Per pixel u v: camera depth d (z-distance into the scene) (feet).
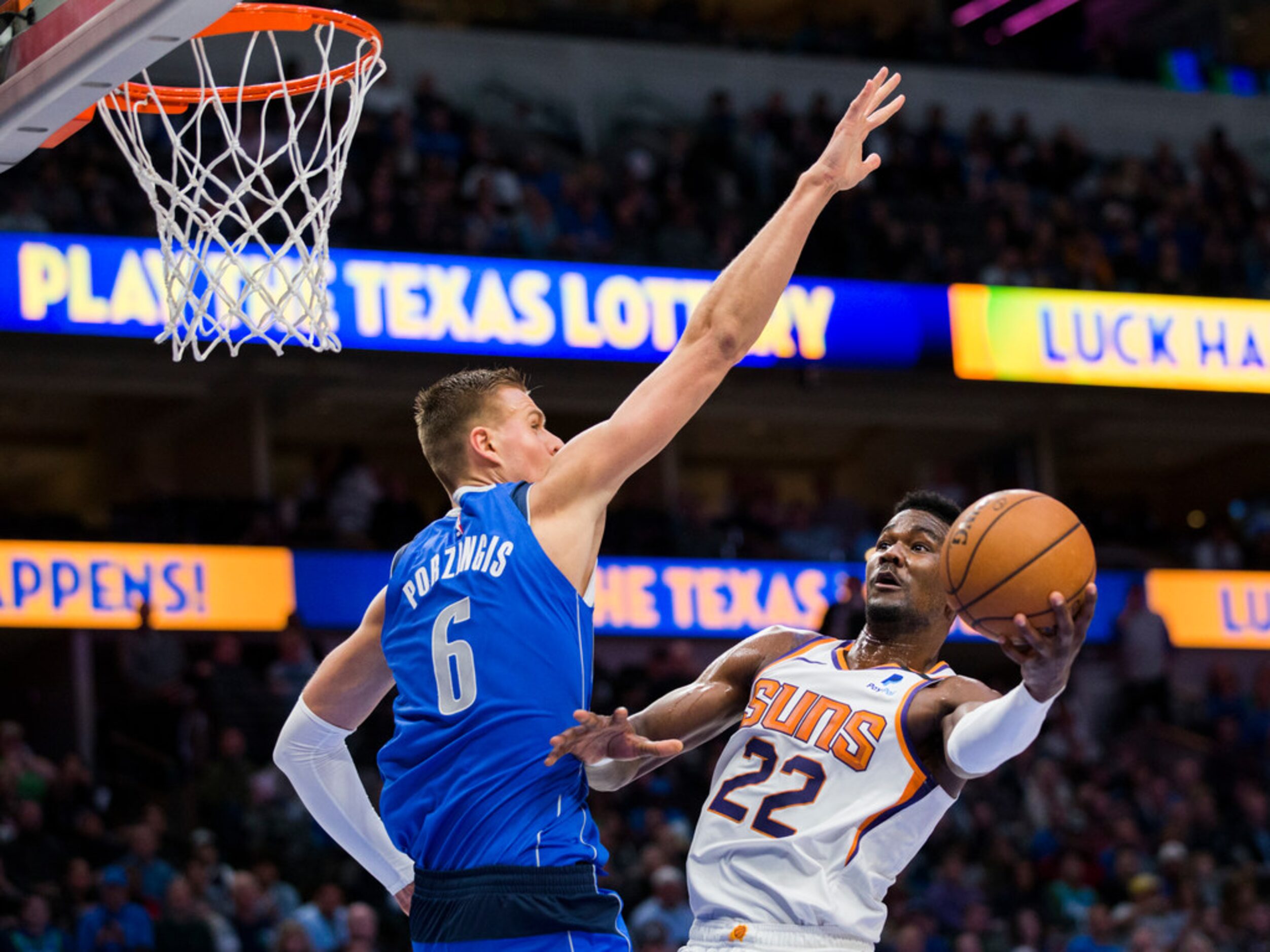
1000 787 44.50
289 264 40.75
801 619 48.24
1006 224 58.23
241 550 43.65
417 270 44.24
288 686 41.22
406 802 9.25
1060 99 67.46
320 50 13.03
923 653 11.94
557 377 45.37
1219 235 60.95
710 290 9.53
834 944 10.87
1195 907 38.22
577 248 47.91
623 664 50.26
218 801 36.32
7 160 12.26
